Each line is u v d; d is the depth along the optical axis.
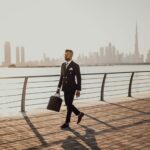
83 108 9.09
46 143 5.40
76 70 6.52
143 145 5.38
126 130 6.47
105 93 46.19
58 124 6.92
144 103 10.29
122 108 9.22
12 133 6.04
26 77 8.41
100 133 6.19
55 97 6.76
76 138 5.78
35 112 8.36
